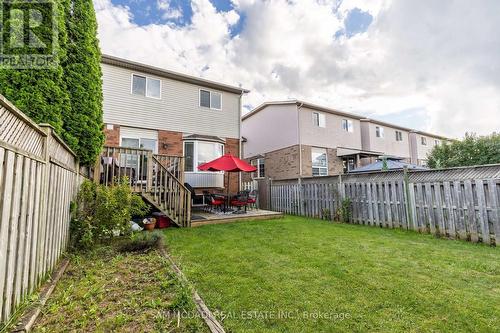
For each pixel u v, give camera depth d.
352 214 7.61
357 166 16.05
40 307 2.21
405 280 3.02
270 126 16.89
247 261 3.73
